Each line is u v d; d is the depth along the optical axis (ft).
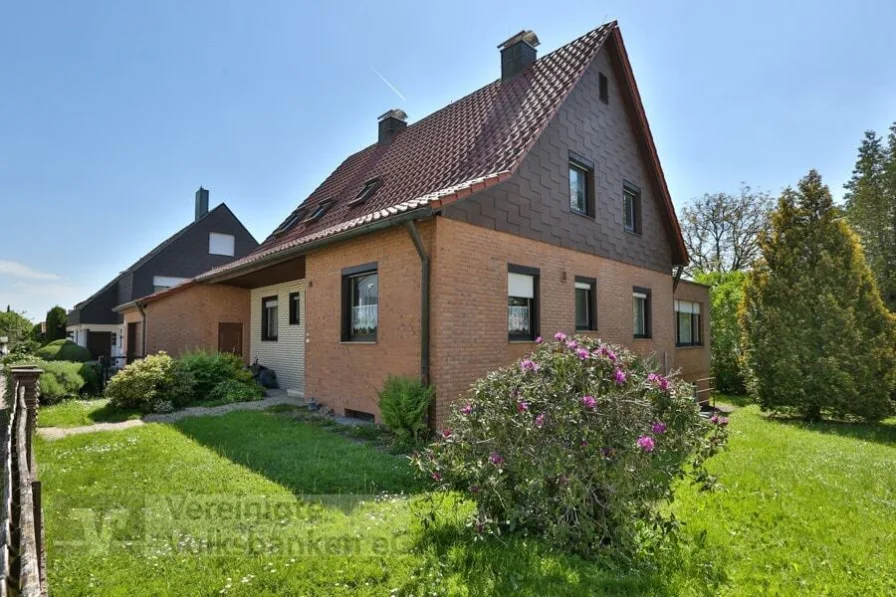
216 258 85.71
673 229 45.21
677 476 12.77
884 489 18.03
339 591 10.02
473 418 12.94
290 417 29.30
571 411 11.75
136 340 59.57
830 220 37.88
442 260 24.38
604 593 10.27
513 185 28.60
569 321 32.12
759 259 41.52
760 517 15.15
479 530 12.02
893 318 35.96
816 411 36.99
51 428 26.73
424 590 10.06
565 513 11.76
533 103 31.96
